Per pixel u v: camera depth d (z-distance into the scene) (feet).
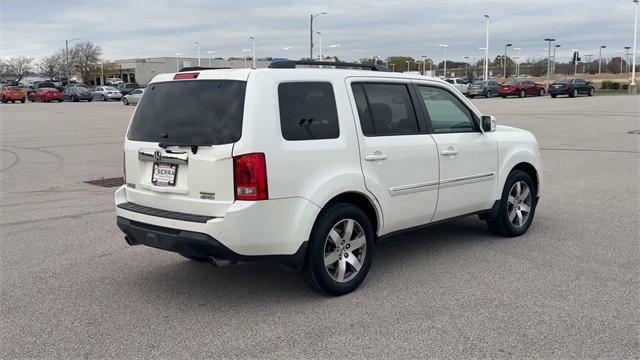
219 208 14.66
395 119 18.06
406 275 18.13
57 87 217.97
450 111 20.03
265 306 15.83
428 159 18.53
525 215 22.93
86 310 15.75
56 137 67.00
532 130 66.69
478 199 20.67
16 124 88.63
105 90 197.06
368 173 16.76
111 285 17.69
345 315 15.11
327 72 16.43
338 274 16.39
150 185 16.17
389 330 14.14
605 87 223.30
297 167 15.10
